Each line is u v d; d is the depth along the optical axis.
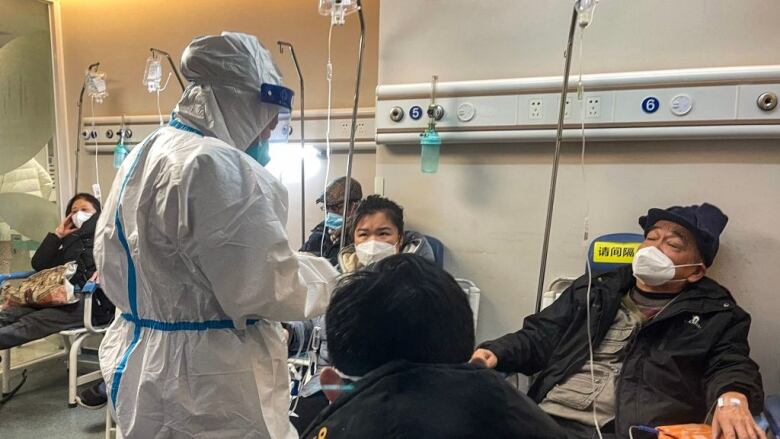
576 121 1.86
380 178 2.17
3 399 2.72
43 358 3.21
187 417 1.07
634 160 1.86
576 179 1.92
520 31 1.96
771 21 1.70
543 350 1.66
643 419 1.42
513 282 2.02
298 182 2.84
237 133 1.20
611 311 1.61
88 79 3.09
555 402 1.59
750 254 1.76
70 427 2.43
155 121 3.12
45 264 2.81
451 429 0.62
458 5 2.02
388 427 0.62
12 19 3.13
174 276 1.07
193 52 1.14
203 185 0.99
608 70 1.86
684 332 1.49
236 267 1.00
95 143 3.29
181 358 1.08
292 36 2.84
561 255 1.95
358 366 0.74
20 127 3.20
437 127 2.03
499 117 1.95
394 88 2.07
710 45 1.76
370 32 2.68
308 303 1.11
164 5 3.11
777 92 1.66
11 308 2.59
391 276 0.74
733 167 1.76
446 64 2.05
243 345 1.11
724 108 1.71
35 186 3.30
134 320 1.16
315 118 2.78
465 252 2.08
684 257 1.52
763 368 1.76
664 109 1.76
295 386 1.75
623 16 1.84
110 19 3.23
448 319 0.72
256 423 1.11
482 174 2.03
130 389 1.11
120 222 1.11
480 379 0.69
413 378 0.67
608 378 1.56
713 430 1.22
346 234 2.07
